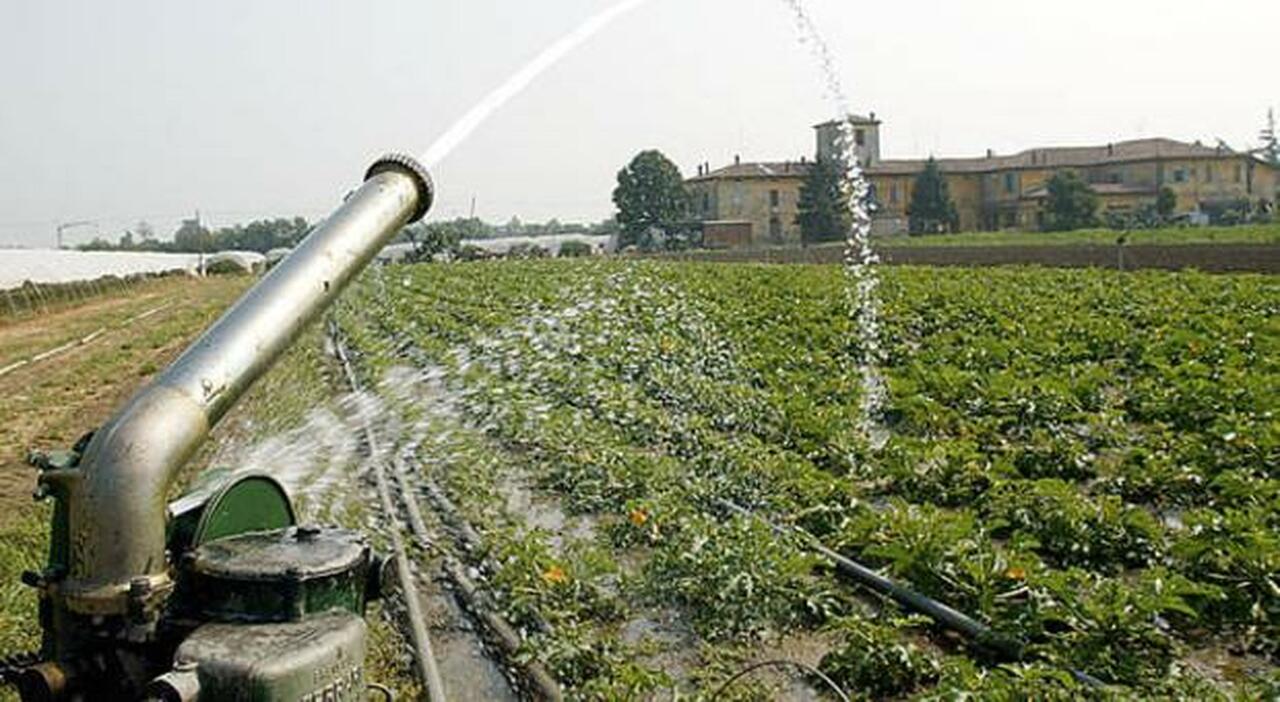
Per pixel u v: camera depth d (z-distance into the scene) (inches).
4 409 818.2
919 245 2228.1
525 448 555.5
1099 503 400.8
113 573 150.6
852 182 1190.3
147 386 157.9
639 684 258.4
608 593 339.6
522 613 319.0
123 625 154.2
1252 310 1000.2
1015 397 588.4
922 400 583.8
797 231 2962.6
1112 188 3595.0
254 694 142.2
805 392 654.5
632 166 3080.7
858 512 410.0
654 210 3080.7
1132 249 1716.3
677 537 360.8
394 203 182.5
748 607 311.6
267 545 167.6
